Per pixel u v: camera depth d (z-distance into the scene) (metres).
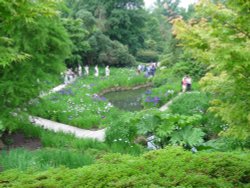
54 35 11.74
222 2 4.73
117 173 5.73
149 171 5.87
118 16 44.41
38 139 11.63
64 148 10.30
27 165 7.12
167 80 24.84
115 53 38.59
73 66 35.03
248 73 4.51
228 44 4.31
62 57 12.17
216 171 5.89
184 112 13.70
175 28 4.65
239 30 4.48
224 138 9.30
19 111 11.63
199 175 5.58
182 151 6.83
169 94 20.38
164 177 5.56
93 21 38.72
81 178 5.53
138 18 47.31
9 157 7.57
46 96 18.69
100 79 29.25
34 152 8.53
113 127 11.05
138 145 10.73
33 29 10.34
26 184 5.41
